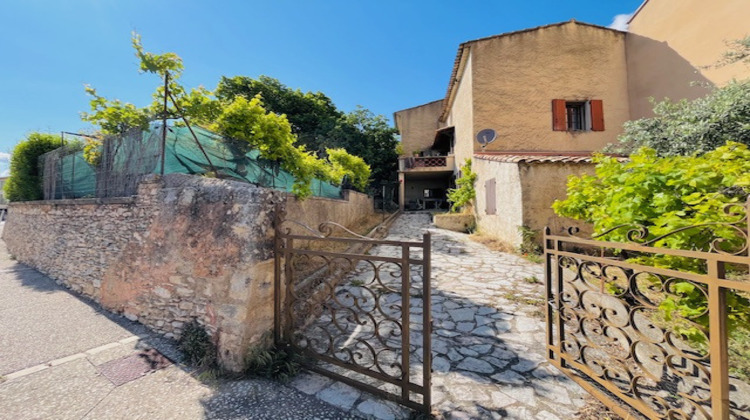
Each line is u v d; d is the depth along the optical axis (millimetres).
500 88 10328
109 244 4430
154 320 3564
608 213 2766
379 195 18172
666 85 8789
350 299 4230
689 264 2066
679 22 8312
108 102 4973
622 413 1878
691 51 7957
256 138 5242
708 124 4812
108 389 2455
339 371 2605
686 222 2020
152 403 2270
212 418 2080
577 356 2553
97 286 4641
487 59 10414
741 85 4926
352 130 17094
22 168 8102
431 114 18703
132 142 4633
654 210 2371
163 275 3451
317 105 18000
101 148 5367
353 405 2172
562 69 10359
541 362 2594
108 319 3953
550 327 2592
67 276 5559
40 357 2998
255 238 2713
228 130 5246
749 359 2264
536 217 6457
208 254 2943
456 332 3174
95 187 5473
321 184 8195
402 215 14305
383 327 3359
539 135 10180
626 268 1829
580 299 2254
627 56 10422
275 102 16516
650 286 2695
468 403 2113
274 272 2945
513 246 6902
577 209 3375
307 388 2391
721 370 1331
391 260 2152
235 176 5250
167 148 4285
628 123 6555
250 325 2656
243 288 2637
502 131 10203
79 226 5320
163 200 3525
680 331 1927
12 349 3168
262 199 2809
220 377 2564
